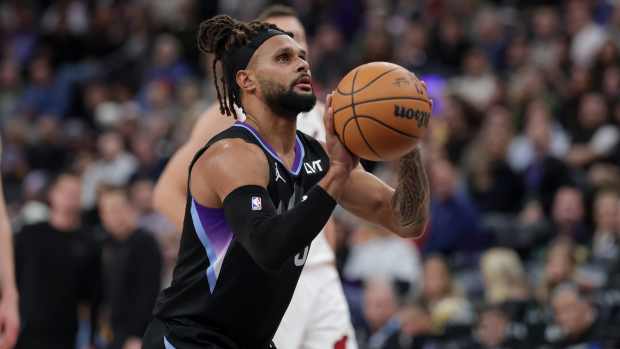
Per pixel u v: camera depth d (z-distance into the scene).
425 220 5.65
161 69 22.38
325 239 7.64
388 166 16.14
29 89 23.67
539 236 14.52
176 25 24.25
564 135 16.77
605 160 15.70
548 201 15.36
